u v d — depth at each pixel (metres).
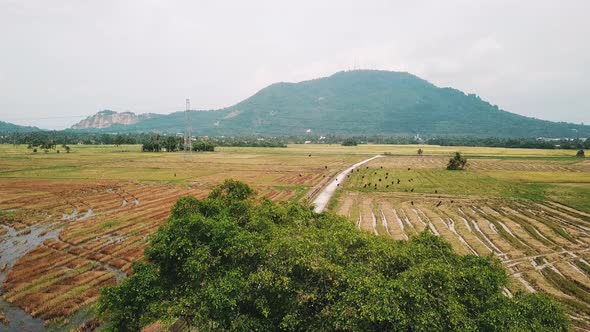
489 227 60.06
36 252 47.25
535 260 45.22
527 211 71.81
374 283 19.25
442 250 24.59
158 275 23.81
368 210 72.94
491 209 74.00
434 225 61.34
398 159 193.75
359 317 18.20
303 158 198.12
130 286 22.48
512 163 164.50
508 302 19.22
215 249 23.08
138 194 88.81
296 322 19.84
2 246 50.22
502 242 51.81
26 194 86.38
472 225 62.00
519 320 17.89
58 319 31.47
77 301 34.47
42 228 58.91
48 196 84.69
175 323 29.64
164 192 91.75
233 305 20.45
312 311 21.36
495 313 17.84
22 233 56.16
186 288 22.89
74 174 121.12
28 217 65.38
